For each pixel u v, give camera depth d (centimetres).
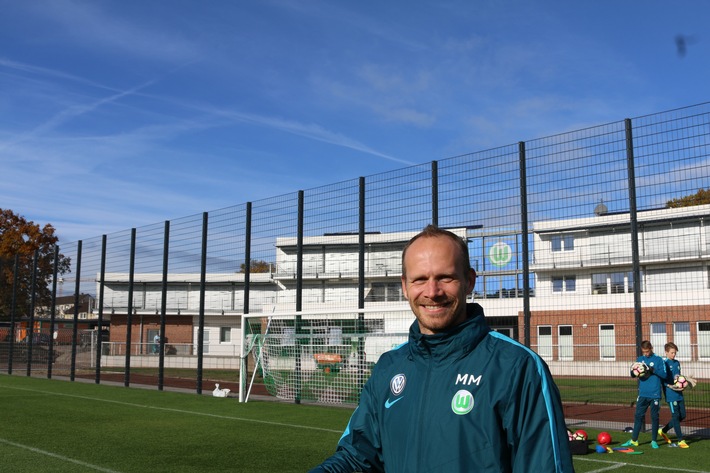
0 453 947
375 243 2230
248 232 1795
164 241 2055
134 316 4488
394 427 233
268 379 1703
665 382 1069
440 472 214
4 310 4009
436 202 1409
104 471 823
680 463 907
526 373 216
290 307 3002
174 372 3234
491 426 213
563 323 1867
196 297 4403
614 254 2769
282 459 912
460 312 230
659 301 2195
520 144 1303
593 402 1719
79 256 2461
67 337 4081
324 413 1463
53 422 1302
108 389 2091
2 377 2616
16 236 4916
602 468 869
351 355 1545
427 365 231
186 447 1012
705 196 1111
